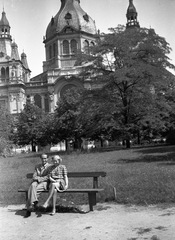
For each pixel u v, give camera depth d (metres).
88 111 38.97
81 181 13.68
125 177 13.81
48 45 94.12
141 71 34.25
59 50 90.38
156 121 37.00
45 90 92.00
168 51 37.09
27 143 64.75
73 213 9.40
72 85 88.25
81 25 91.00
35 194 9.47
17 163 26.33
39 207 10.12
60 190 9.65
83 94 39.72
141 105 37.25
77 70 88.50
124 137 37.56
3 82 91.50
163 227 7.52
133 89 37.59
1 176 17.72
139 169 16.11
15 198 11.64
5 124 48.28
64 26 90.12
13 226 8.51
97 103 37.78
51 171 10.04
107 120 37.97
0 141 39.44
